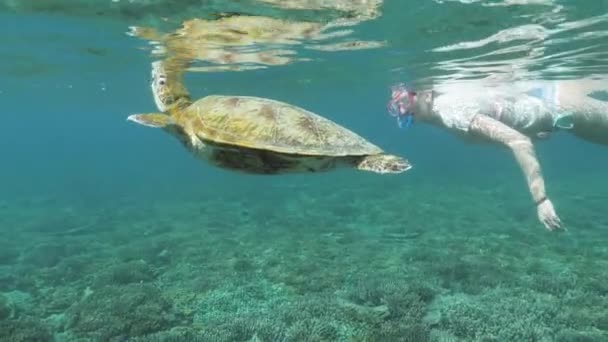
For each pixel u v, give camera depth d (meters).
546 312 9.80
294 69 20.55
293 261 13.80
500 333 8.97
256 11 9.90
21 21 11.73
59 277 13.18
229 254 14.84
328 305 10.15
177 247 15.90
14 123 86.62
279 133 4.05
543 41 12.43
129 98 38.78
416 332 8.75
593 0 8.80
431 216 20.20
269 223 19.70
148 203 26.84
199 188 32.75
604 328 9.16
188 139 4.50
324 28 11.61
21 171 57.81
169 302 10.70
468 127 6.57
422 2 9.25
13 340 8.98
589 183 29.56
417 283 11.32
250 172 4.24
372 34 12.50
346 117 82.31
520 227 17.91
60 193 32.69
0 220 22.83
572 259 13.62
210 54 15.59
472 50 14.12
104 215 23.39
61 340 9.52
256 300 11.02
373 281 11.54
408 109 8.07
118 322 9.50
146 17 10.68
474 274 12.00
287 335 8.99
